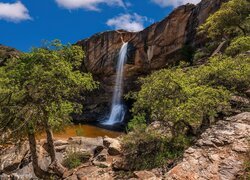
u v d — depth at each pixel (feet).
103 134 97.04
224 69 41.45
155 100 36.32
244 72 40.37
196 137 36.42
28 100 39.88
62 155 49.03
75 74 42.73
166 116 35.60
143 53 125.29
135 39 128.06
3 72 39.75
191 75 43.88
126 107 127.54
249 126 32.86
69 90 42.19
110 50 133.80
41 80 39.22
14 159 50.98
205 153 29.60
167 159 33.14
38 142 55.72
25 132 40.86
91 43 138.41
